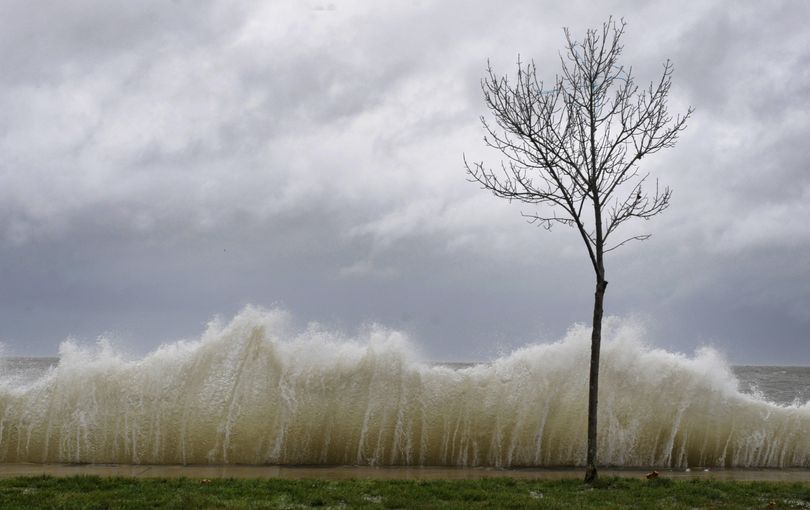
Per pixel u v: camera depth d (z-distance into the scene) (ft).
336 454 49.62
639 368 53.26
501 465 50.08
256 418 49.49
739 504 33.35
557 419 51.47
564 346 53.31
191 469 44.78
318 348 51.60
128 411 48.75
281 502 31.24
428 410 50.78
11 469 43.75
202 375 50.34
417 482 37.88
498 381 51.80
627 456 51.72
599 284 40.55
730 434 52.47
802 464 52.42
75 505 29.25
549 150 41.04
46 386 48.85
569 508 31.17
